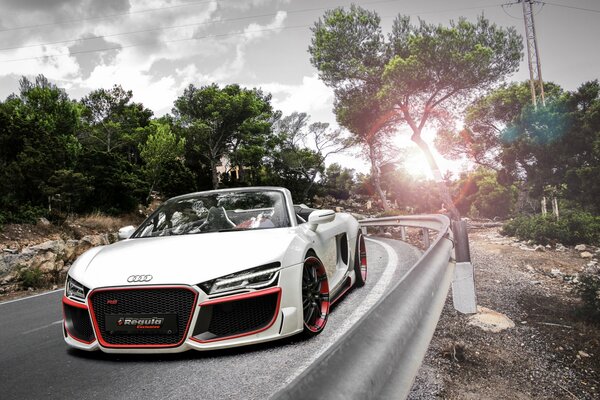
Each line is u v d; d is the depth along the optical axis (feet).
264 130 160.66
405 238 42.42
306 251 11.37
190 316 9.14
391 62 82.17
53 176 57.93
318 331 11.05
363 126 98.73
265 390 7.88
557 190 56.39
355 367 3.90
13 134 60.44
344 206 173.88
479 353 13.32
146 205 86.53
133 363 9.57
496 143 101.45
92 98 167.43
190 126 143.33
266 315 9.82
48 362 10.50
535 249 40.70
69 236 50.49
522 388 11.70
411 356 5.44
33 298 26.53
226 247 10.48
